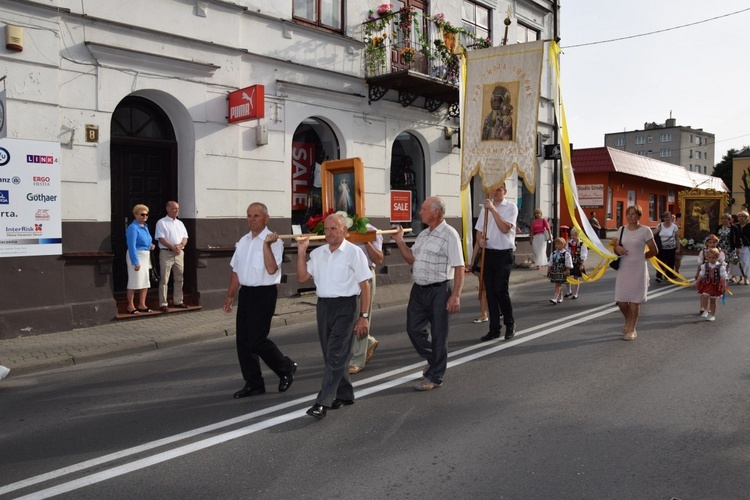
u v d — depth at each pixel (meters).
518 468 4.09
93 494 3.81
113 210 10.18
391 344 8.07
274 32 11.73
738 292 12.70
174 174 10.77
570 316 9.93
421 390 5.90
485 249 8.16
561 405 5.39
